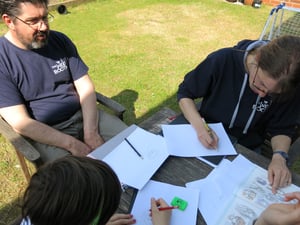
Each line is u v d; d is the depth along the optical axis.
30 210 0.73
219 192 1.20
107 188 0.77
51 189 0.72
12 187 2.17
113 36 4.27
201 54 4.02
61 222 0.73
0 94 1.70
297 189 1.23
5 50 1.71
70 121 2.00
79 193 0.72
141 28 4.57
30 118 1.79
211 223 1.08
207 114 1.69
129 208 1.12
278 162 1.36
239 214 1.12
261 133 1.73
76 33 4.25
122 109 1.99
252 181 1.25
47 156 1.77
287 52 1.19
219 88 1.62
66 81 1.97
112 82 3.37
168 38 4.35
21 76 1.76
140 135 1.45
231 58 1.55
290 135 1.56
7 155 2.41
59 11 4.71
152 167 1.29
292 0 5.32
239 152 1.40
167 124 1.54
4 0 1.57
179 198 1.17
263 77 1.25
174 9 5.32
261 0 5.59
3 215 2.00
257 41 1.51
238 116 1.62
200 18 5.04
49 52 1.85
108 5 5.26
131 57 3.83
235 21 4.99
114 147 1.39
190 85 1.67
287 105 1.52
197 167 1.31
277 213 0.97
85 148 1.84
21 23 1.63
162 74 3.57
